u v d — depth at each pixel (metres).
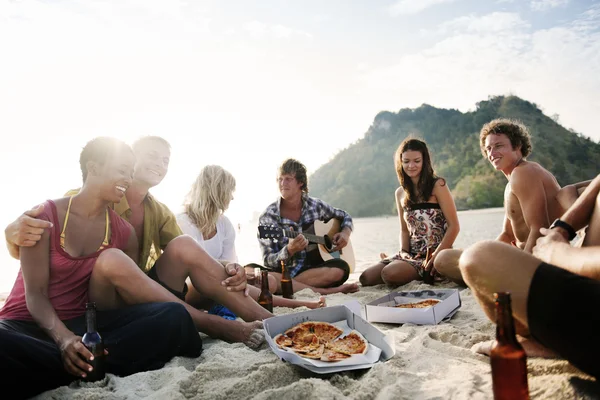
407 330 2.75
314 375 2.05
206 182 3.98
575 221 1.83
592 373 1.31
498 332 1.41
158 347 2.29
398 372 1.95
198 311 2.65
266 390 1.79
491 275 1.49
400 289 4.45
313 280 4.69
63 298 2.37
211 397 1.86
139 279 2.41
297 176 4.95
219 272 2.78
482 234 14.44
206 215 3.97
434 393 1.75
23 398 1.99
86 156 2.41
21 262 2.26
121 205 2.98
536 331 1.37
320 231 5.14
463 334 2.59
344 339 2.34
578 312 1.27
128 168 2.44
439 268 4.29
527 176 3.38
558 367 1.76
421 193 4.72
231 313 3.16
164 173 3.19
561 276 1.34
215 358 2.24
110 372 2.21
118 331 2.28
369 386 1.83
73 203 2.43
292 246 4.53
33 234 2.20
